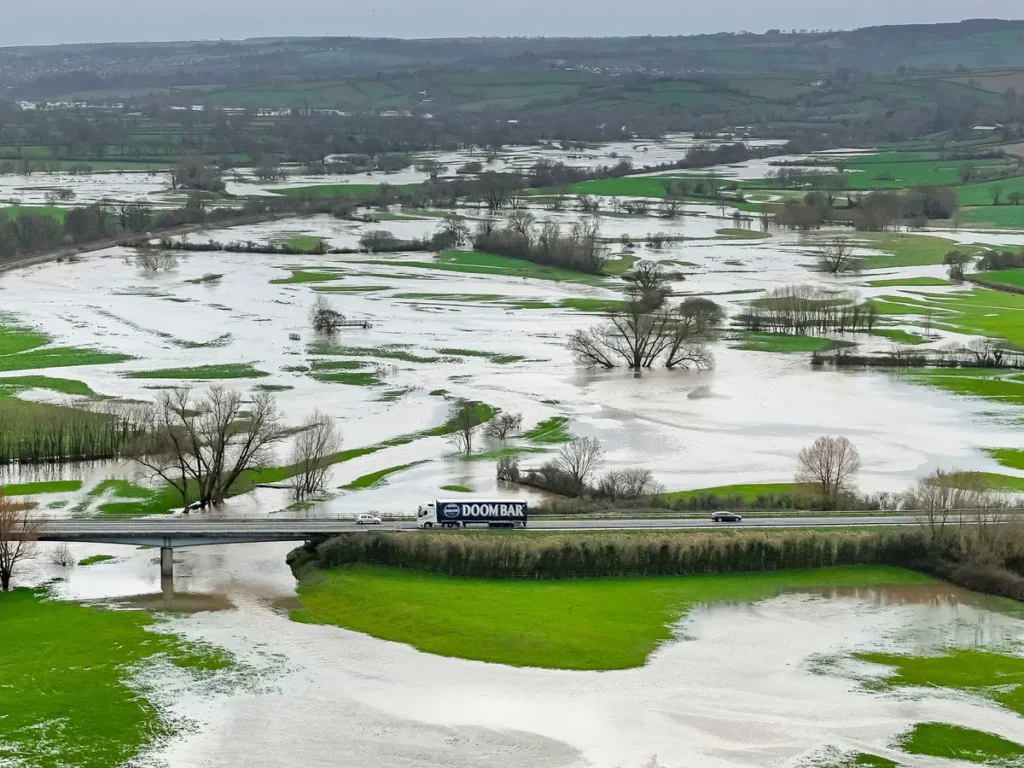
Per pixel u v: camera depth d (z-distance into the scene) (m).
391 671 178.50
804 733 162.62
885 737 161.62
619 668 179.62
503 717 166.50
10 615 194.38
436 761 156.00
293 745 159.00
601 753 158.00
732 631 191.62
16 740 157.38
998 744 160.00
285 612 197.75
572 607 198.25
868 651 185.12
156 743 158.62
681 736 162.00
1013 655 184.00
